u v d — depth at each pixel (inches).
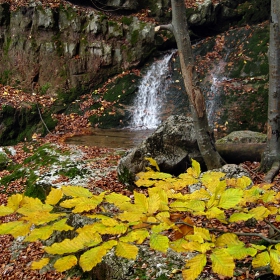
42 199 250.2
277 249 47.3
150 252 138.0
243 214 50.8
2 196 272.4
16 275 183.9
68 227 44.9
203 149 231.5
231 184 62.4
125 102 476.7
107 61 493.0
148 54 508.1
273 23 217.6
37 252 197.3
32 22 491.8
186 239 48.8
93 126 454.6
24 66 494.3
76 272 161.5
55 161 294.5
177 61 505.7
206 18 523.8
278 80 221.0
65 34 493.0
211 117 421.1
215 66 482.3
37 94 485.1
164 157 232.8
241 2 554.9
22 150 357.4
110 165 280.4
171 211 51.5
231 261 43.4
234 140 296.7
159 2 544.1
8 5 500.4
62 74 489.1
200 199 55.8
